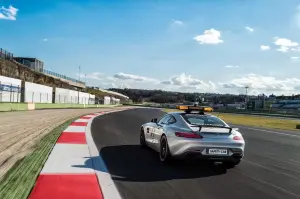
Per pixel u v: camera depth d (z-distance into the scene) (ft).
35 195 15.55
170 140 24.22
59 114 94.27
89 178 19.38
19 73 181.06
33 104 130.41
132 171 22.26
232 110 273.33
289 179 22.33
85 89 384.88
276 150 37.88
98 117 88.38
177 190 18.16
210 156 23.02
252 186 19.86
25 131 43.01
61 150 28.55
